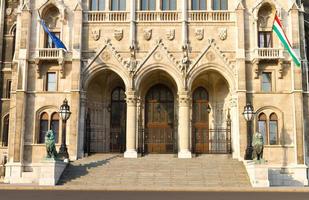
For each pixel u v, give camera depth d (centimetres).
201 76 4272
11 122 4128
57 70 4112
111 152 4325
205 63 4044
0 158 4878
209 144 4291
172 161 3678
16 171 3884
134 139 3959
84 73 4081
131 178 3325
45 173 3222
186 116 3972
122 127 4412
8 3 5278
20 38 4144
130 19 4128
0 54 5144
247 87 4006
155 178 3322
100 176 3359
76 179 3312
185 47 4047
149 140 4347
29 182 3666
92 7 4259
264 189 2889
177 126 4322
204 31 4116
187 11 4153
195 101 4419
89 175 3378
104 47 4100
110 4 4234
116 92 4500
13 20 5231
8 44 5188
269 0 4094
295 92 3941
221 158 3822
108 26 4153
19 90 4012
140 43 4119
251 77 4031
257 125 3950
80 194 2406
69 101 4041
